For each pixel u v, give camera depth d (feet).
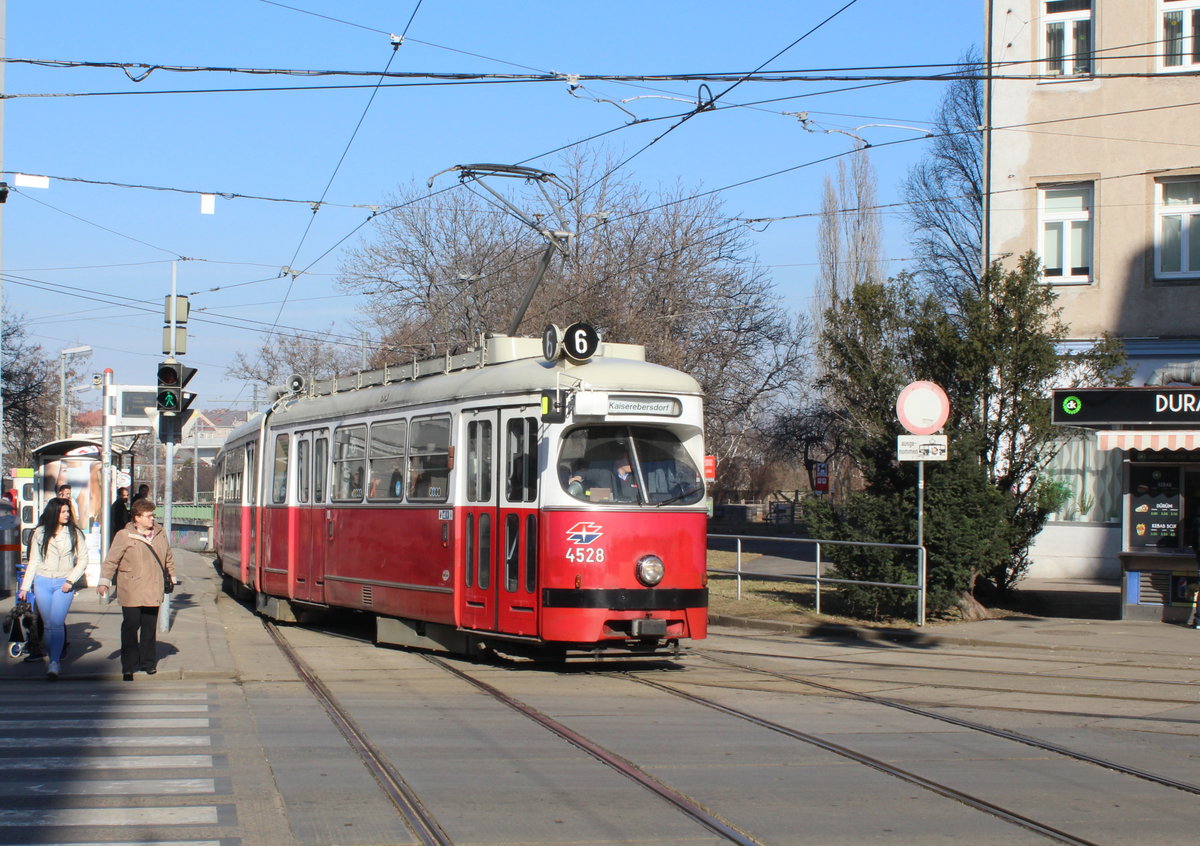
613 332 113.39
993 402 59.36
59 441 78.43
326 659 47.91
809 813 23.38
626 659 47.14
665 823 22.65
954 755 29.04
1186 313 76.74
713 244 131.13
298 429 61.52
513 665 45.57
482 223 133.18
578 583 40.96
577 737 30.78
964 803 24.22
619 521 41.68
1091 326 78.64
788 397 165.27
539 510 41.63
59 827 22.18
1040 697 38.01
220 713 34.99
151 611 42.65
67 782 25.81
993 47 81.15
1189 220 77.36
